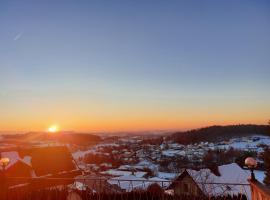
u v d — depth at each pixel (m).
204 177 14.59
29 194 7.84
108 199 7.68
